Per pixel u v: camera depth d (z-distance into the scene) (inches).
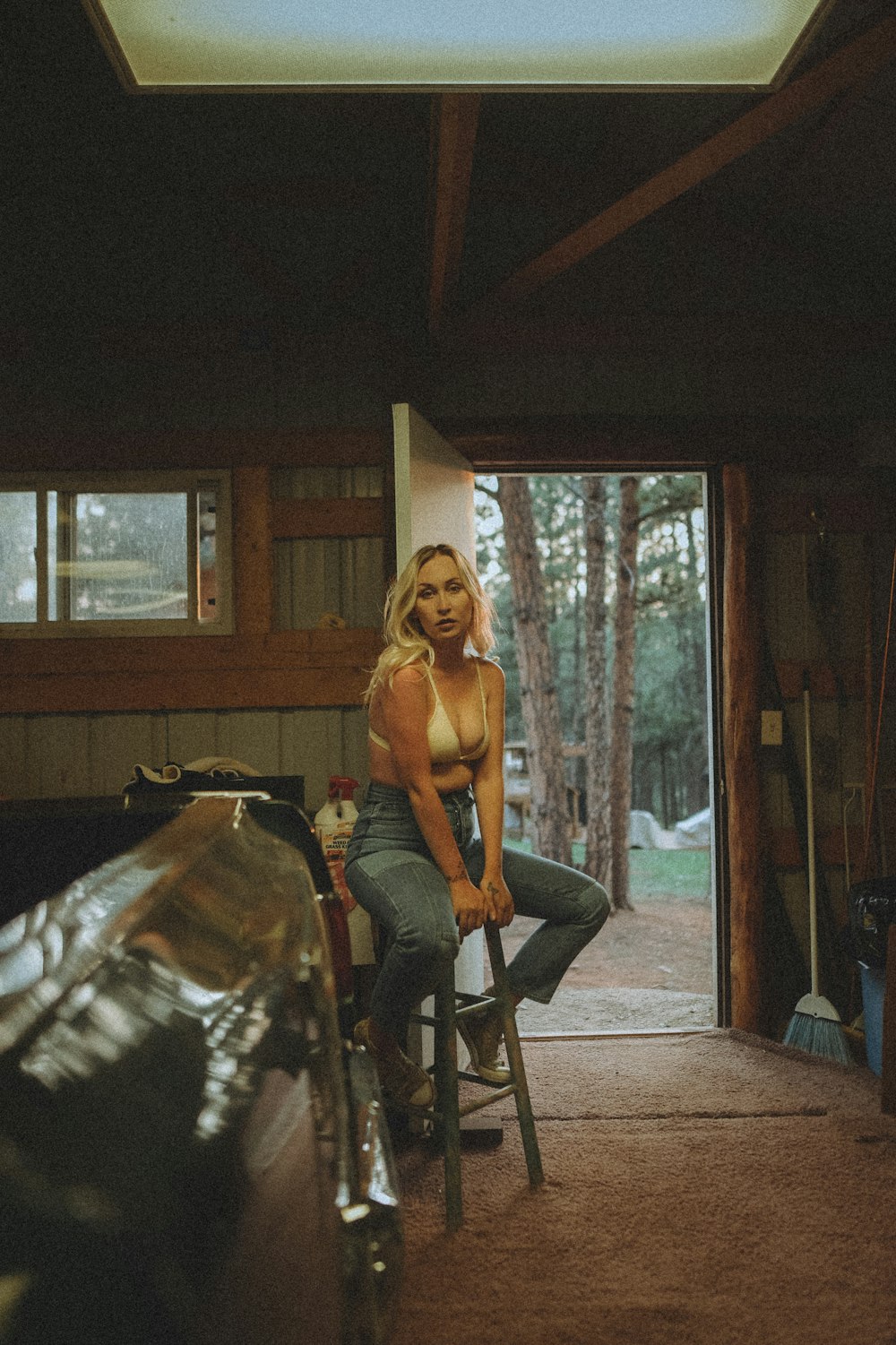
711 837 179.0
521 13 94.4
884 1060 133.8
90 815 80.6
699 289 179.0
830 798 175.5
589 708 342.0
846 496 178.1
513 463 175.9
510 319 176.2
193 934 46.1
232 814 72.1
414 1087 112.0
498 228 179.8
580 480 577.6
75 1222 25.7
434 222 134.3
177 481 173.8
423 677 108.3
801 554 177.9
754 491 174.4
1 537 173.8
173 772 141.9
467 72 103.5
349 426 173.9
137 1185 29.0
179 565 174.7
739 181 171.9
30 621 173.6
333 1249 44.6
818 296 180.5
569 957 117.4
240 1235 33.8
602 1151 121.3
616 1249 96.8
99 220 175.9
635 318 177.8
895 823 173.5
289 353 174.4
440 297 156.4
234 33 96.6
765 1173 114.1
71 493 174.6
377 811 113.9
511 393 175.6
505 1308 86.1
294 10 93.3
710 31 97.7
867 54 101.6
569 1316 84.8
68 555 174.1
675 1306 86.1
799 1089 143.0
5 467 172.6
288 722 171.2
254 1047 43.0
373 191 177.2
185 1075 36.2
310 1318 38.8
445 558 112.7
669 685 796.0
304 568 173.6
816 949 167.0
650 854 516.7
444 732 109.4
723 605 179.0
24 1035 30.5
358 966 151.5
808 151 155.8
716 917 177.2
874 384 179.0
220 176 176.1
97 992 35.4
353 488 173.9
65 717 171.2
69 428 173.0
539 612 349.4
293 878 67.6
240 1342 30.9
